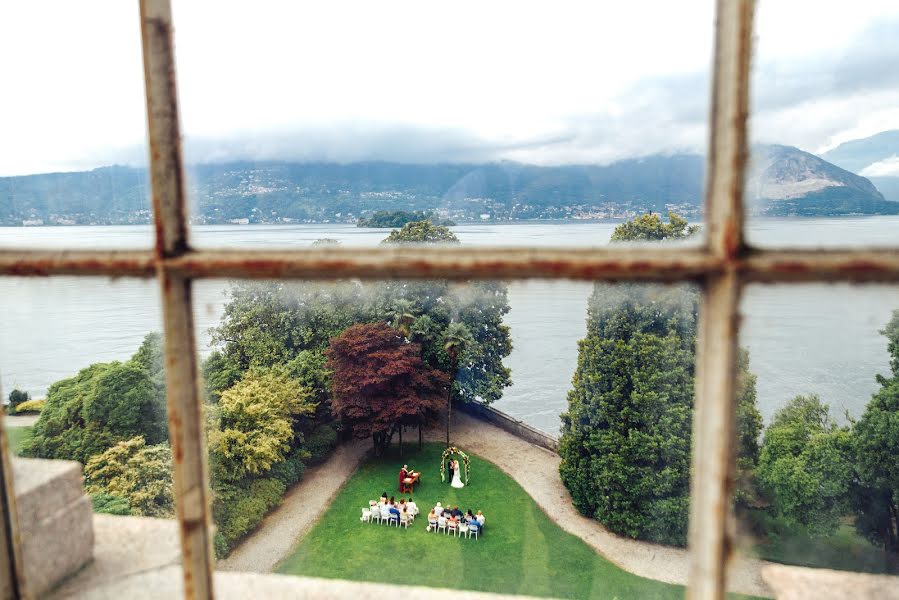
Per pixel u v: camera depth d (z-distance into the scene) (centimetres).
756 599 1563
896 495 1719
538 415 3256
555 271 124
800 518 1817
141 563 193
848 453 1811
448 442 2958
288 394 2492
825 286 117
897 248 115
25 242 161
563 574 2016
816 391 2023
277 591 173
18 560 156
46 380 1970
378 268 128
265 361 2611
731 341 118
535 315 4369
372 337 2783
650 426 2125
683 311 2094
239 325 2669
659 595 1911
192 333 141
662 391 2106
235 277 135
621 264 121
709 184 123
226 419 2259
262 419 2312
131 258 135
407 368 2748
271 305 2727
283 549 2058
